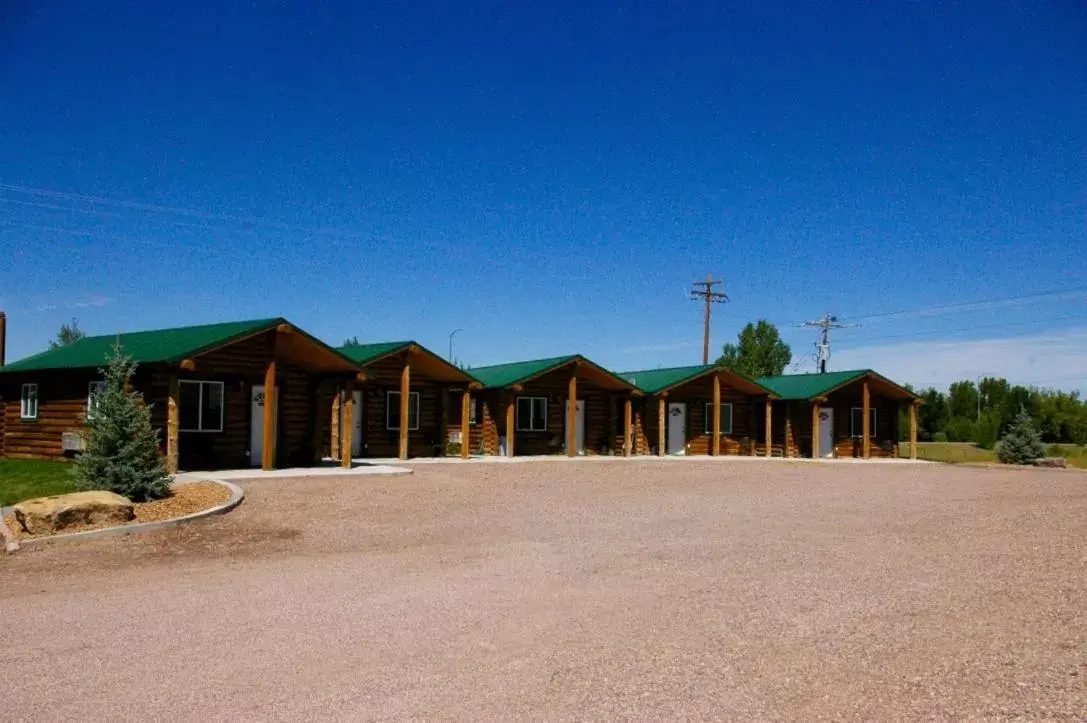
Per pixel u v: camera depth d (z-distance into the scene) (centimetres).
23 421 2369
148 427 1533
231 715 566
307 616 818
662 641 727
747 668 652
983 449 5209
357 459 2714
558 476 2302
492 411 3191
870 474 2664
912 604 845
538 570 1039
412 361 2841
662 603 862
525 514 1551
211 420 2188
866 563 1070
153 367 1967
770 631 754
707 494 1930
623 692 602
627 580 977
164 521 1325
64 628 777
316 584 962
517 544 1231
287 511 1500
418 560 1110
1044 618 780
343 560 1112
